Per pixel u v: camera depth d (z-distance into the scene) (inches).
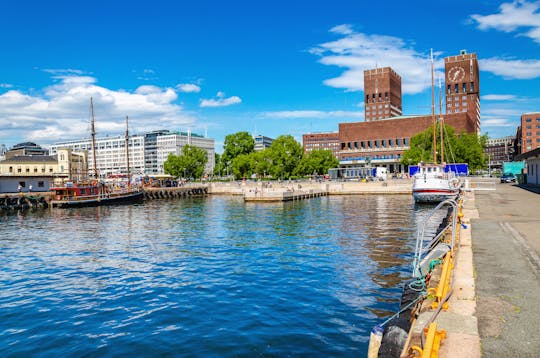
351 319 565.3
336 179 4803.2
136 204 3102.9
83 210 2591.0
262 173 5142.7
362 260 922.1
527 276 440.5
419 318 324.5
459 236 674.2
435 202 2266.2
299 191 3248.0
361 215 1891.0
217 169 6697.8
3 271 921.5
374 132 6707.7
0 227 1756.9
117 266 944.9
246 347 485.1
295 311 603.2
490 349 271.0
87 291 746.2
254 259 979.9
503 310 341.1
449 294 376.2
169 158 6107.3
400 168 6422.2
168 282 791.1
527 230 735.1
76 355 480.7
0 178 2795.3
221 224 1727.4
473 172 4303.6
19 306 666.2
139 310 632.4
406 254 968.9
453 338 285.0
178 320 581.9
